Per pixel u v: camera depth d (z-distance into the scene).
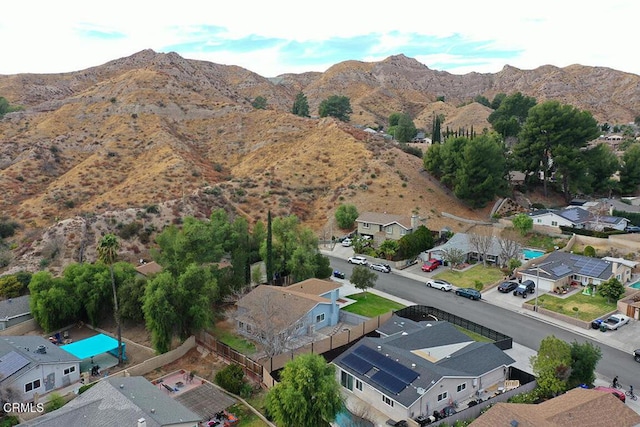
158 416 29.20
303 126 132.25
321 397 30.73
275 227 64.69
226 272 56.03
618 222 81.94
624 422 29.81
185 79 167.38
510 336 48.19
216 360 43.72
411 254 72.38
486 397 36.97
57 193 92.56
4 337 43.41
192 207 85.50
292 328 44.44
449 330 45.06
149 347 47.91
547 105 99.25
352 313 53.00
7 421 33.31
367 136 122.06
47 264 68.19
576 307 54.31
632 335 48.03
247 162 117.31
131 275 54.69
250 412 35.44
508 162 103.94
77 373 41.16
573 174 98.44
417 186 100.06
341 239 85.19
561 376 36.50
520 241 76.88
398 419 34.12
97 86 152.75
